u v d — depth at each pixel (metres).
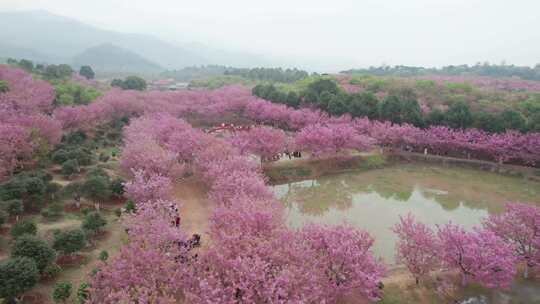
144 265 18.39
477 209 38.12
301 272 18.48
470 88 83.31
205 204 34.81
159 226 22.38
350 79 101.50
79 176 37.69
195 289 17.66
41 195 30.06
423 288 23.27
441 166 52.38
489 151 51.41
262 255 19.69
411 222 25.50
